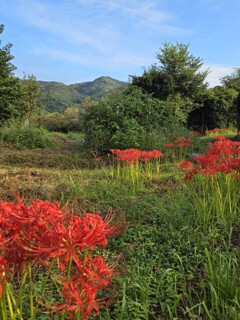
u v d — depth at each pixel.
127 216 4.54
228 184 4.73
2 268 1.47
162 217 4.56
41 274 2.95
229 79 33.62
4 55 19.92
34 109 25.77
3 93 18.97
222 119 25.47
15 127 15.37
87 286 1.49
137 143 10.24
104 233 1.47
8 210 1.52
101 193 5.60
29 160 9.94
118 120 11.20
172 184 6.36
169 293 2.85
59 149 13.71
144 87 24.36
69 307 1.46
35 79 25.78
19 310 1.77
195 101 25.64
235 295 2.60
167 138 10.86
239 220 4.34
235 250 3.62
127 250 3.70
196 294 2.91
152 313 2.59
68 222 1.57
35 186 5.77
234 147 5.74
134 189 5.98
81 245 1.41
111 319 2.55
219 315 2.55
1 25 20.00
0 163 9.31
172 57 25.81
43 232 1.48
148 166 7.82
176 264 3.43
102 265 1.57
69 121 26.84
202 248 3.72
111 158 10.34
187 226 4.10
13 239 1.48
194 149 11.41
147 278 3.06
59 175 7.05
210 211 4.46
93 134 11.32
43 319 2.36
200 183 5.46
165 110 12.82
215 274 2.86
